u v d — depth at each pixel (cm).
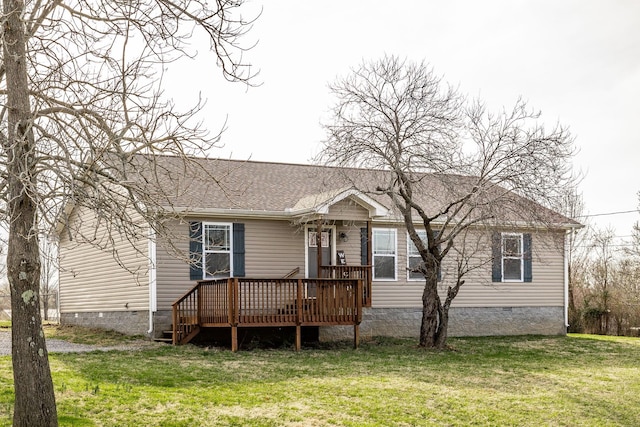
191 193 1952
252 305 1925
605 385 1445
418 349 1856
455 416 1128
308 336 2030
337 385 1282
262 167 2375
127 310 1975
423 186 2075
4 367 1255
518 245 2333
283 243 2009
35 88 932
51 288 3588
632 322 2895
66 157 782
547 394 1328
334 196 1856
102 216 801
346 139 1775
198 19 881
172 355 1548
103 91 872
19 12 816
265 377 1328
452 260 2258
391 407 1148
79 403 1021
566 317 2434
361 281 1822
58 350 1608
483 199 1766
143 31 890
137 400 1069
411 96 1761
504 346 2025
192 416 1014
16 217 780
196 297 1848
